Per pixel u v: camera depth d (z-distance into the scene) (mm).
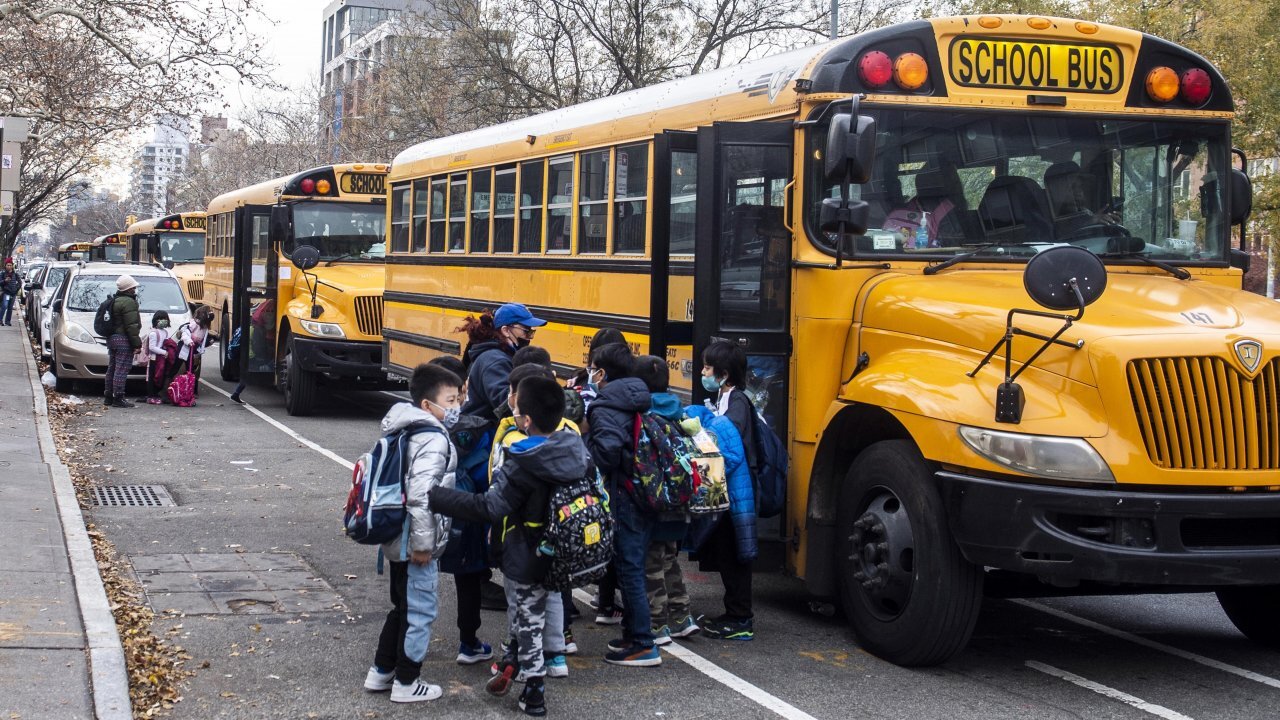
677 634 6750
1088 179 7145
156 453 12812
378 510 5332
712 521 6348
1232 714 5676
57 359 18172
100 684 5305
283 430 15078
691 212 8031
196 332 17547
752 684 5984
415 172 14023
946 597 5969
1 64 21562
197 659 6109
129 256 37688
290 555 8430
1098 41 7191
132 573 7777
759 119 7398
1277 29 20375
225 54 19109
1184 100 7301
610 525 5391
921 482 6074
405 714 5445
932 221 6949
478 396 6520
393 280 14852
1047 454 5637
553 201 10211
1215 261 7266
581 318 9578
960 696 5852
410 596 5543
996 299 6238
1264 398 5711
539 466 5234
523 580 5344
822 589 6910
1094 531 5648
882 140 6906
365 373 16031
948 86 7004
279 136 50719
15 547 7699
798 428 7000
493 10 30109
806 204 6934
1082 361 5746
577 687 5910
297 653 6266
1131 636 7113
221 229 22266
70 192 50188
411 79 32688
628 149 8953
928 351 6395
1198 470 5633
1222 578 5598
